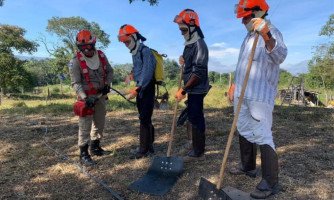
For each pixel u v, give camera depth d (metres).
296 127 6.98
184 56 4.98
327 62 50.41
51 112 10.23
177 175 4.65
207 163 5.09
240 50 4.16
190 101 5.15
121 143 6.41
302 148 5.57
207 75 5.05
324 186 4.23
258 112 3.84
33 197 4.41
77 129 7.63
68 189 4.60
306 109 9.12
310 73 52.91
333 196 4.01
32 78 64.81
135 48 5.20
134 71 5.31
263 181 3.93
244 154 4.48
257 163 4.97
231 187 4.21
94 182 4.77
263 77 3.84
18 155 5.98
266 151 3.85
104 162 5.45
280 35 3.66
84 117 5.32
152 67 5.18
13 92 62.19
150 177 4.70
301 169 4.73
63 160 5.65
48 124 8.29
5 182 4.88
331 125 7.05
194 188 4.38
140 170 5.06
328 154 5.25
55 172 5.17
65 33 67.81
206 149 5.73
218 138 6.37
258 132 3.86
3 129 7.86
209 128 7.12
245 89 3.88
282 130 6.75
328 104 31.64
